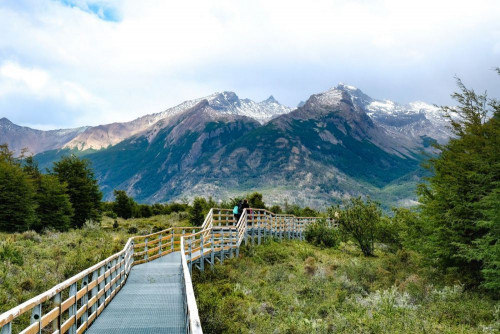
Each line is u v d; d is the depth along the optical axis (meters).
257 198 46.22
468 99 15.19
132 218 49.88
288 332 10.78
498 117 14.50
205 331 10.42
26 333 5.39
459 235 14.77
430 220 16.02
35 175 38.69
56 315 6.66
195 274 18.33
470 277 14.42
